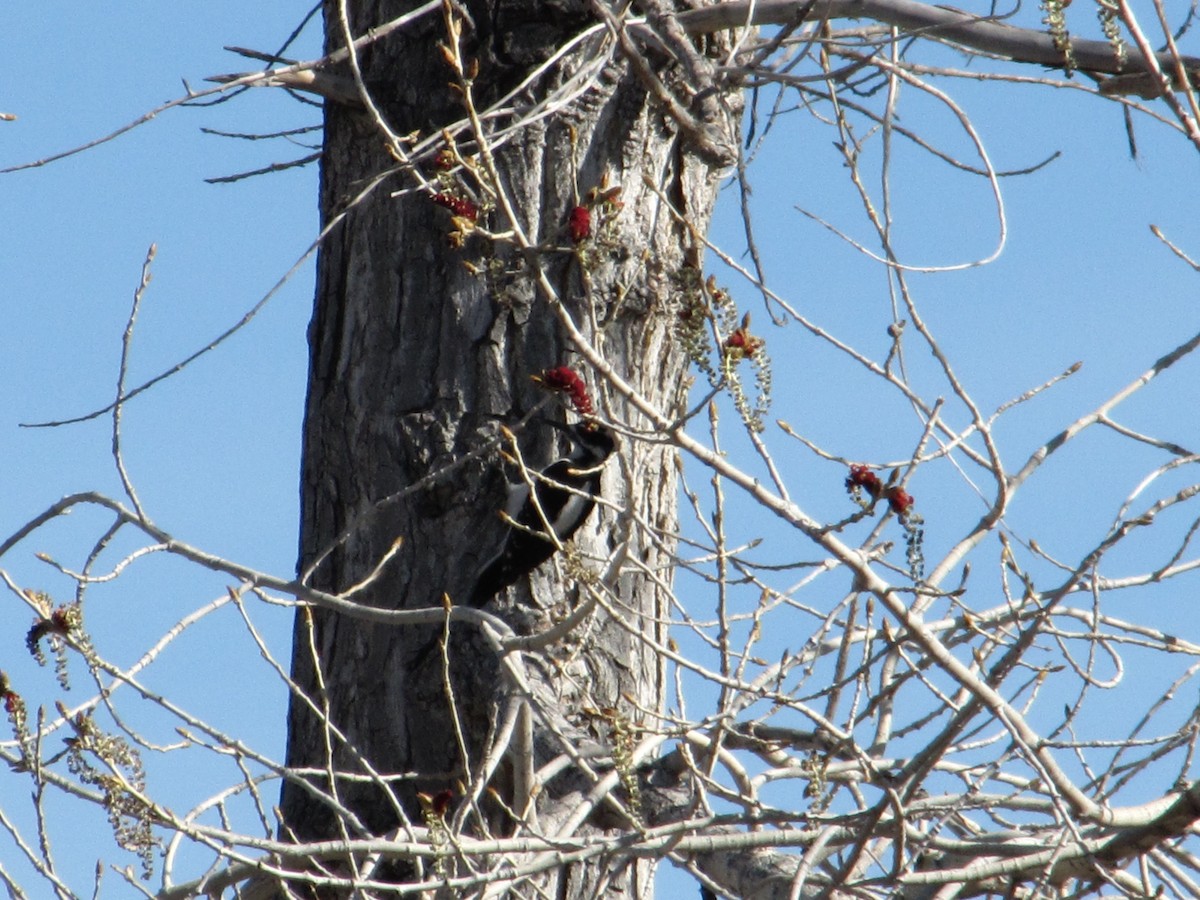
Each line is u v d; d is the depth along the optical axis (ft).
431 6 37.19
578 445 38.34
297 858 29.17
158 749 27.22
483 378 38.96
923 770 25.66
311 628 29.30
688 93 36.19
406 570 38.73
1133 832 26.07
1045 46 35.19
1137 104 30.73
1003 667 26.12
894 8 36.96
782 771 31.14
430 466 38.91
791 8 38.22
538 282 24.72
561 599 37.88
